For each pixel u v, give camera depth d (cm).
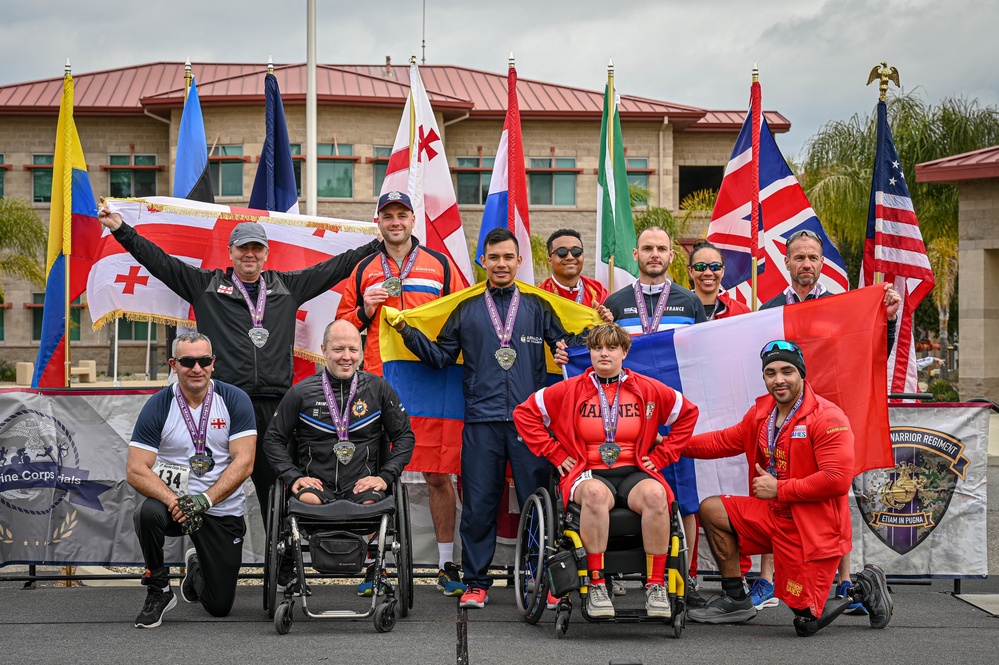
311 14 1492
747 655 575
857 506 771
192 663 551
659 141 3584
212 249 863
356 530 647
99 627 643
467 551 697
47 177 3562
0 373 3500
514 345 704
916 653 583
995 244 2197
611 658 565
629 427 641
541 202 3534
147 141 3534
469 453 700
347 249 880
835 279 1002
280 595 718
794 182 1012
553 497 701
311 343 859
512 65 908
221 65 3894
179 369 653
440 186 992
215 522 660
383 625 629
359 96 3347
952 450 769
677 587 615
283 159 1019
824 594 624
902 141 2758
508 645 596
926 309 3325
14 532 776
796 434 634
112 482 775
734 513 658
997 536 1004
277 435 659
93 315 841
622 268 967
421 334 715
